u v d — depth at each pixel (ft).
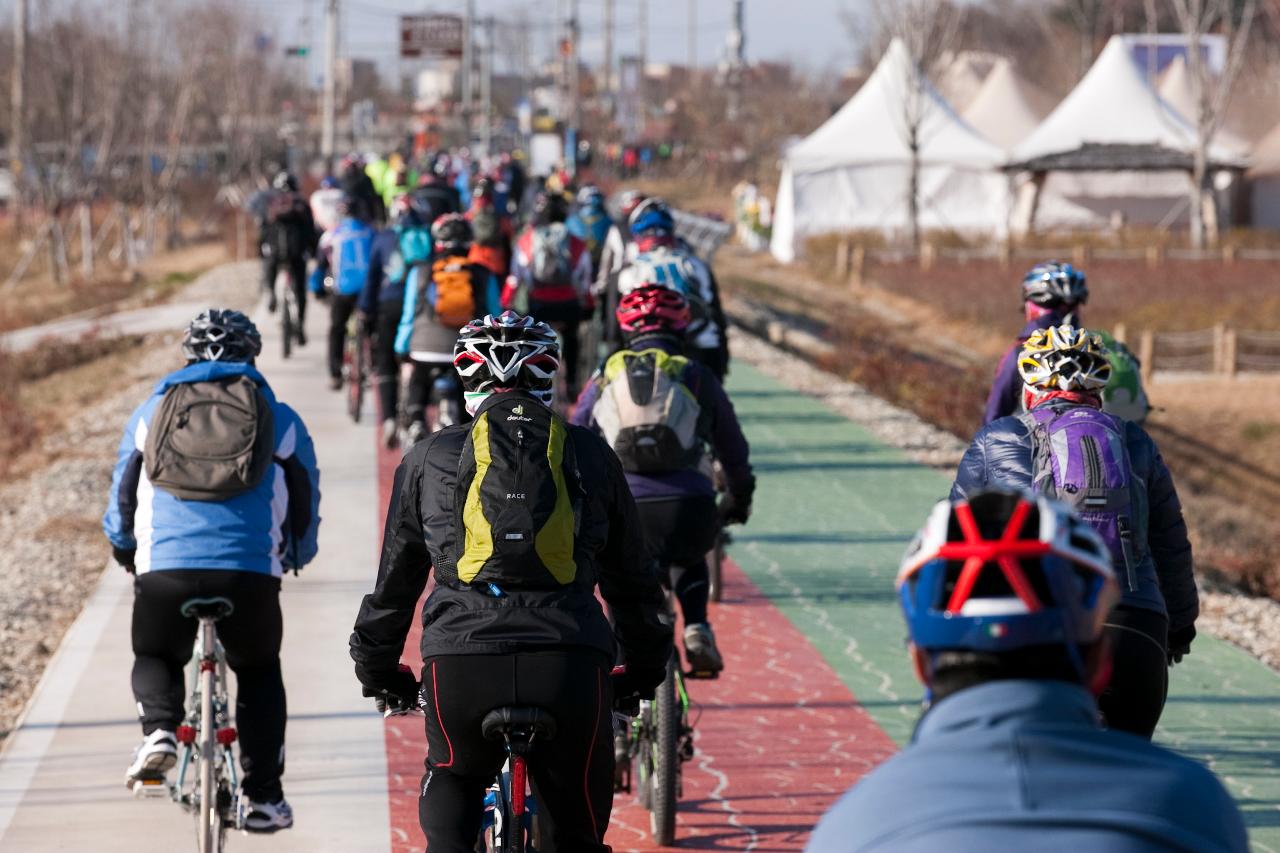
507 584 32.27
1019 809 16.38
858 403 150.61
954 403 169.17
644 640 36.09
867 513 103.60
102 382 177.37
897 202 393.50
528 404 34.04
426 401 92.17
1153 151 384.88
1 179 451.12
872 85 408.46
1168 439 195.83
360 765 58.39
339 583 83.92
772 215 446.19
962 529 18.04
